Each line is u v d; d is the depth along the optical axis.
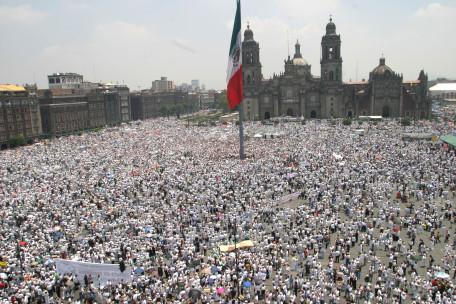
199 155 119.06
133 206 69.88
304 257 51.19
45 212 67.12
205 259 51.34
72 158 118.44
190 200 72.06
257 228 59.53
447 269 46.81
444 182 81.38
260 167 97.62
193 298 41.03
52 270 47.00
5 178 92.00
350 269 47.16
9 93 170.38
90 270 45.66
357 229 59.97
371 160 101.44
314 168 95.19
